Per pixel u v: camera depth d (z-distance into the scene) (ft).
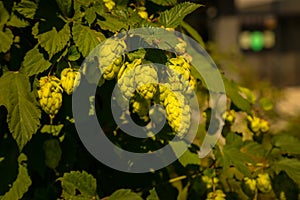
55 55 3.49
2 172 3.65
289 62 25.61
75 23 3.50
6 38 3.55
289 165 3.92
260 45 25.91
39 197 3.77
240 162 3.82
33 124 3.45
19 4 3.51
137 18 3.53
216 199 3.83
